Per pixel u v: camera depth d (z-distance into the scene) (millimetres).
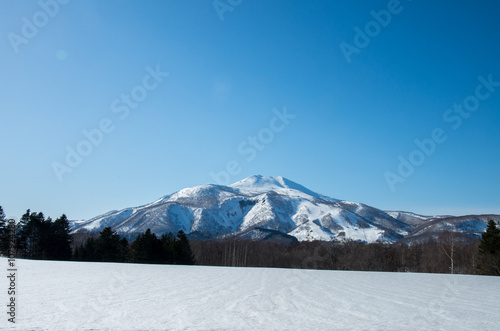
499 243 50781
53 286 15820
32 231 67812
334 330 8984
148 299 12820
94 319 9289
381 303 13664
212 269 30594
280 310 11383
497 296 16625
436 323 10164
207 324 9156
